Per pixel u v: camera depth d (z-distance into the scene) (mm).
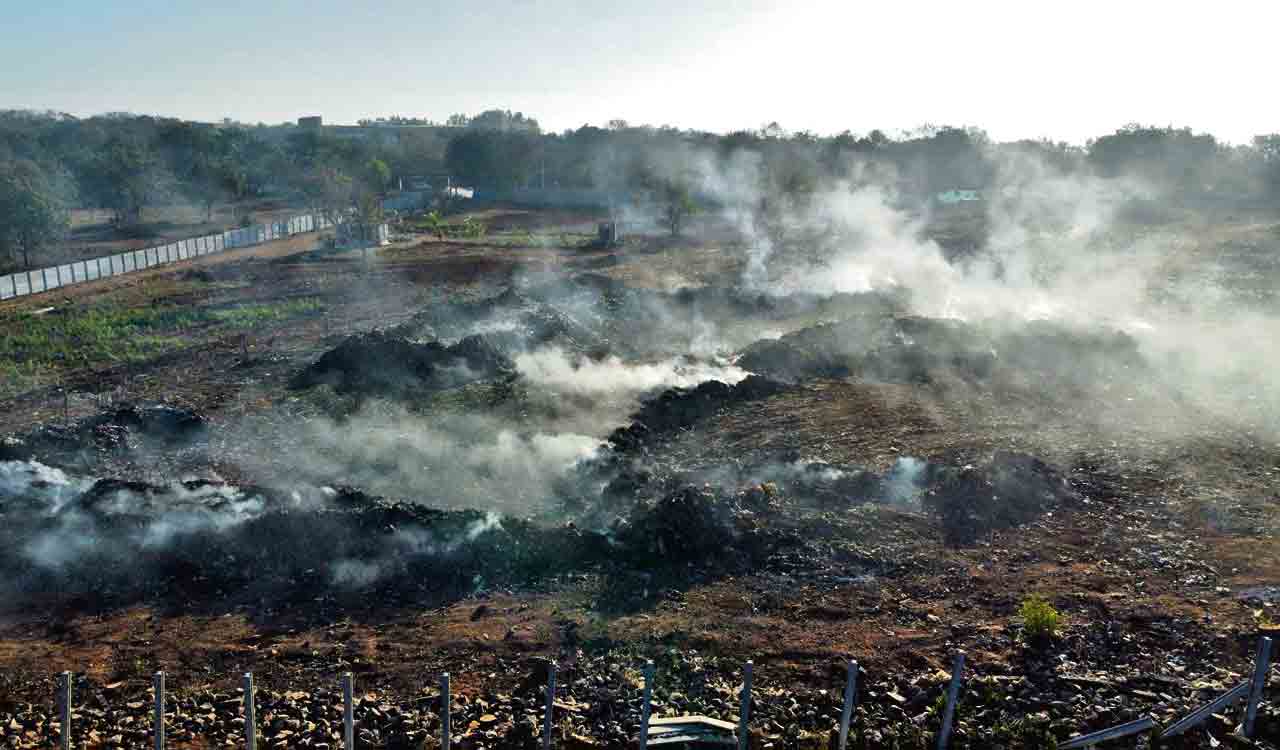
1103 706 9953
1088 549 14406
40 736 10008
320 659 11539
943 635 11750
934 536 14859
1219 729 9336
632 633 11914
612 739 9734
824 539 14641
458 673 11094
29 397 24672
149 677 11195
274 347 30094
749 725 9922
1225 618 11773
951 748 9508
